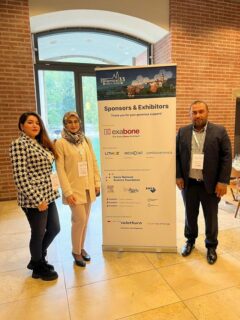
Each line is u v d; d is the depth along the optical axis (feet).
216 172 7.29
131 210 8.11
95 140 16.97
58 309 5.89
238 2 16.78
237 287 6.48
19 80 13.51
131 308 5.85
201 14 15.99
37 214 6.37
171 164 7.63
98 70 7.34
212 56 16.74
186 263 7.59
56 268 7.50
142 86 7.30
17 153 6.00
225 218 10.88
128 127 7.57
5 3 12.79
